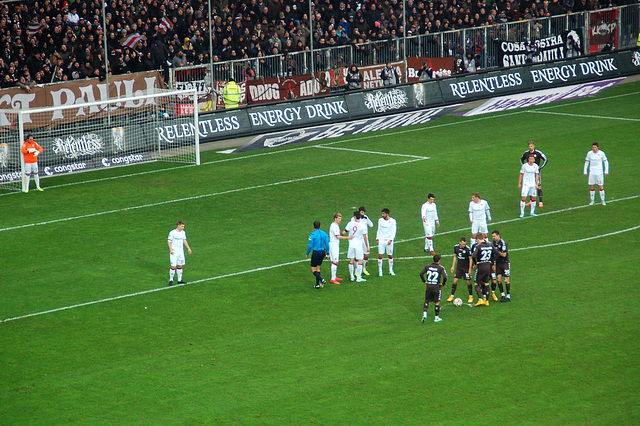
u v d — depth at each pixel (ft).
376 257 139.54
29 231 152.46
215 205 167.32
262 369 98.94
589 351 101.81
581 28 276.00
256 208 164.96
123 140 200.95
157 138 206.28
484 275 116.06
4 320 113.91
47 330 110.73
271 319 113.80
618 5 298.76
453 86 252.42
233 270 132.67
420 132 229.45
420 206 164.86
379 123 235.40
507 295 118.32
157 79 220.02
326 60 242.37
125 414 88.94
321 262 125.70
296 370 98.53
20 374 98.27
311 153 209.67
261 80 230.48
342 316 114.52
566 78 269.64
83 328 111.34
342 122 231.71
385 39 252.42
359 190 176.24
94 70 213.25
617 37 286.46
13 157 184.24
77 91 207.31
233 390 93.91
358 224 126.21
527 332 107.86
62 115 205.36
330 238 127.03
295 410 89.30
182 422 87.15
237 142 219.00
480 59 264.93
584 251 138.41
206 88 223.10
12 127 195.42
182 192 176.86
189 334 109.19
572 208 161.58
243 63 229.45
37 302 120.26
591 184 162.40
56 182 186.39
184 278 129.49
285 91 234.38
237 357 102.22
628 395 91.09
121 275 130.82
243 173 191.52
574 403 89.71
